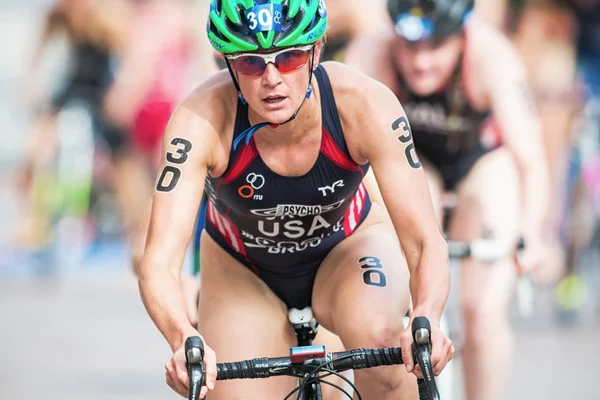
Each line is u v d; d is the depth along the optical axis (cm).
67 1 3141
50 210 3194
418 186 1211
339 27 2208
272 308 1329
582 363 2377
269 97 1159
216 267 1349
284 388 1273
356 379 1256
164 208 1188
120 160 3334
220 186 1256
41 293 3056
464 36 1806
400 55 1809
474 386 1855
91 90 3183
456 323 1656
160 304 1142
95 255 3519
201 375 1066
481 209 1888
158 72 3266
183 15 3309
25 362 2350
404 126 1221
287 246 1312
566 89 3050
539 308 2928
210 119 1217
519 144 1805
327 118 1222
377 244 1318
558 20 3056
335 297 1288
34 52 3198
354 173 1253
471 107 1841
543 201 1803
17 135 5291
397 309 1260
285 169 1233
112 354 2430
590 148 2852
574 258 2753
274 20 1136
